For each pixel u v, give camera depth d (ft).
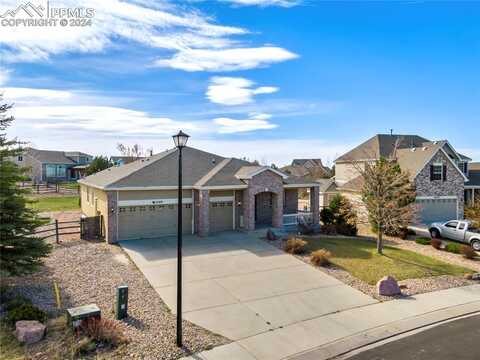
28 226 39.37
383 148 124.16
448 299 42.39
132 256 55.72
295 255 58.54
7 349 26.89
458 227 74.49
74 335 28.96
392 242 73.87
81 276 45.75
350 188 103.71
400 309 38.93
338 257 58.13
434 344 31.09
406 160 105.70
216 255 57.62
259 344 30.48
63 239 66.44
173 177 72.59
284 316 36.35
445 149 106.83
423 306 39.99
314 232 77.46
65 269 48.29
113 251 59.00
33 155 212.43
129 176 68.59
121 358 26.81
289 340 31.37
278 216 78.43
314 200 83.15
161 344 29.37
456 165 101.76
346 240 72.69
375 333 33.12
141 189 66.95
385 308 39.11
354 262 55.47
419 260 58.29
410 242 74.28
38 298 37.76
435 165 99.19
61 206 114.62
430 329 34.22
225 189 74.08
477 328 34.50
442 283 48.06
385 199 61.21
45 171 214.48
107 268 49.60
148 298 39.63
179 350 28.68
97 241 65.62
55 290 40.01
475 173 122.72
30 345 27.66
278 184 77.82
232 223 77.97
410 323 35.47
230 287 43.98
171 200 71.15
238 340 31.12
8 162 39.04
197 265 52.29
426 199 98.17
